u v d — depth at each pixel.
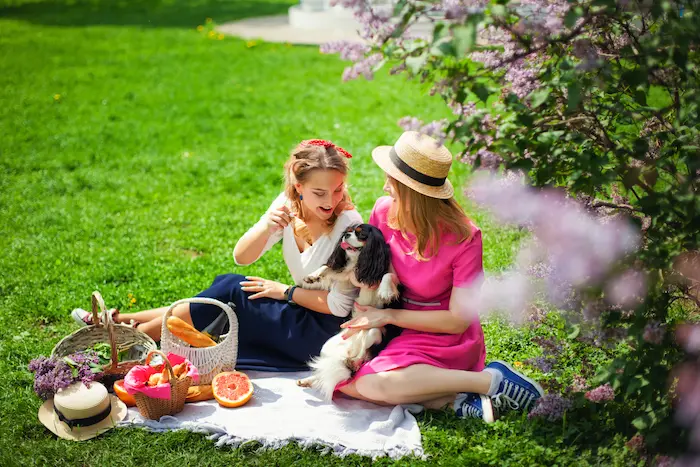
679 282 3.26
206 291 4.27
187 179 8.04
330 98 11.22
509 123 3.17
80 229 6.73
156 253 6.23
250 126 9.96
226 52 14.75
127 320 4.39
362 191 7.44
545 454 3.42
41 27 17.89
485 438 3.57
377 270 3.80
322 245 4.11
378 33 2.95
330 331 4.15
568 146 3.29
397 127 9.65
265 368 4.26
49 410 3.85
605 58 3.25
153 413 3.75
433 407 3.86
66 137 9.48
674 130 3.34
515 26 2.91
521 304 3.63
